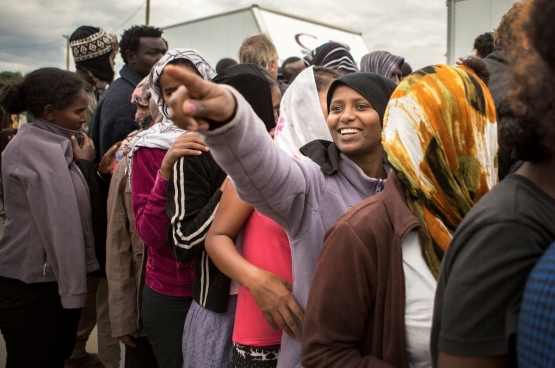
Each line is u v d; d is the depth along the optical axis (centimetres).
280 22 988
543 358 67
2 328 233
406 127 112
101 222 261
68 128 251
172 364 197
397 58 371
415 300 106
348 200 137
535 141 78
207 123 92
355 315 111
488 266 75
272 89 209
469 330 76
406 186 114
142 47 339
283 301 135
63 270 228
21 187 229
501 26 180
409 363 109
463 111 112
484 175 115
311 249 131
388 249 110
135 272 234
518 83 77
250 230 154
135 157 209
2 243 235
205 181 176
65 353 246
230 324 170
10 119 691
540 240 74
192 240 166
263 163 107
